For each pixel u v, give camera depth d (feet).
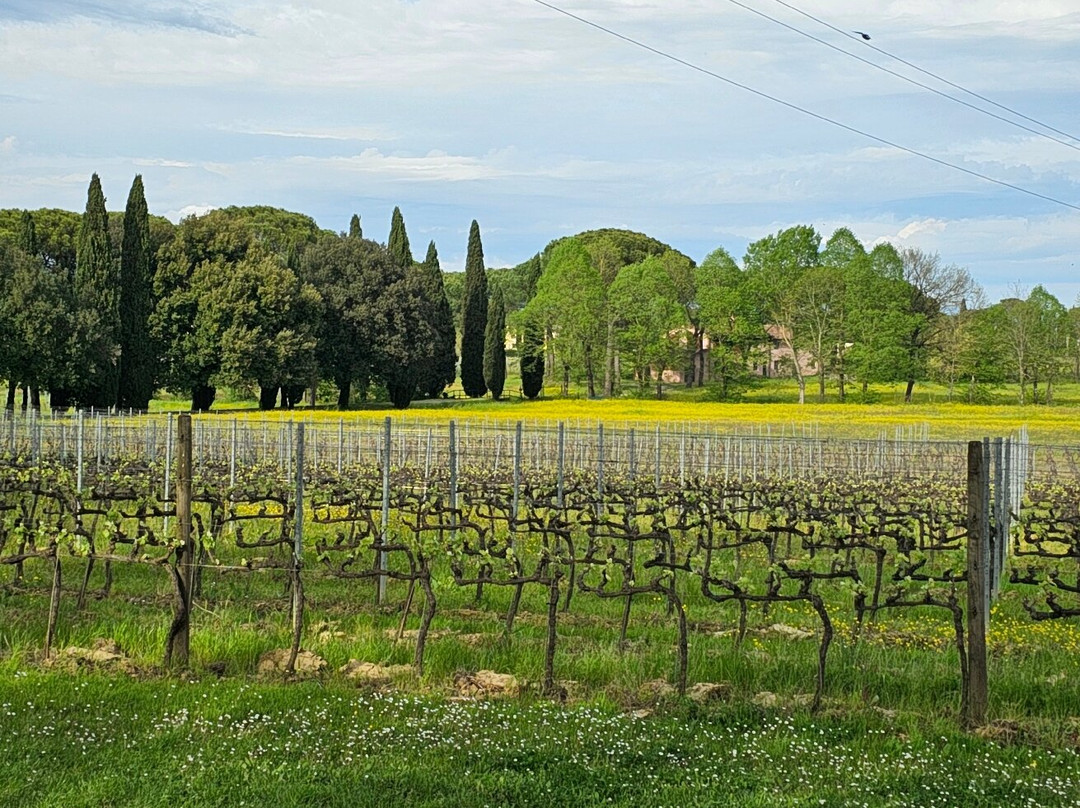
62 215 264.52
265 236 303.27
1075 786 23.68
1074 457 124.26
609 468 92.63
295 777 22.63
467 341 285.84
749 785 23.20
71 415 142.72
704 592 31.37
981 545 29.01
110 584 43.52
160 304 213.05
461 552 34.40
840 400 271.08
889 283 263.49
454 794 21.98
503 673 32.50
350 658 33.50
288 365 221.66
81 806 20.99
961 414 196.03
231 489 52.26
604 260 343.05
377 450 102.73
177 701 28.19
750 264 295.07
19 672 30.32
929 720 28.81
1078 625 43.34
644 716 28.17
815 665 32.89
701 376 327.88
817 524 57.88
